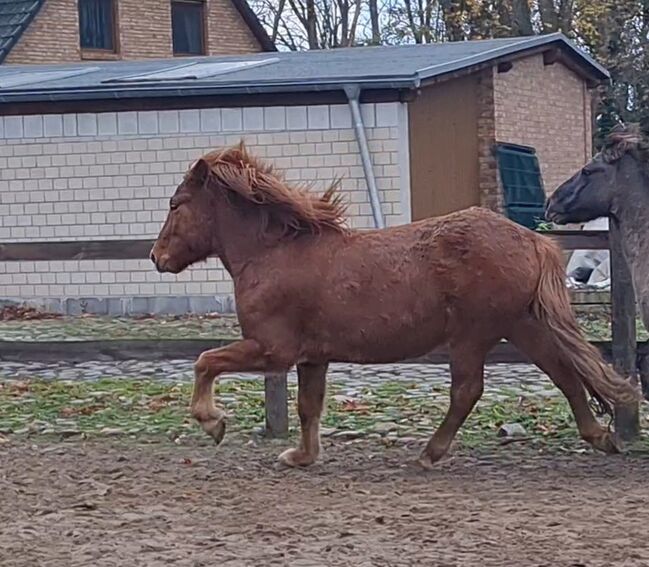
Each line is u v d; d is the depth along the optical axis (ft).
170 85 56.90
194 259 26.40
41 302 60.75
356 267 25.00
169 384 38.75
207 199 25.95
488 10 102.17
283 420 30.30
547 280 24.84
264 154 56.80
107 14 90.02
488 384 37.99
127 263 59.67
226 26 96.89
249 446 29.40
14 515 22.54
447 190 59.31
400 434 30.32
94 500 23.67
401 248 25.04
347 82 54.34
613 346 28.30
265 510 22.53
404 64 57.98
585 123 72.59
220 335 49.73
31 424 32.53
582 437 26.55
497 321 24.86
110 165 59.00
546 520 21.26
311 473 25.99
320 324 25.21
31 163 59.98
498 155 61.46
